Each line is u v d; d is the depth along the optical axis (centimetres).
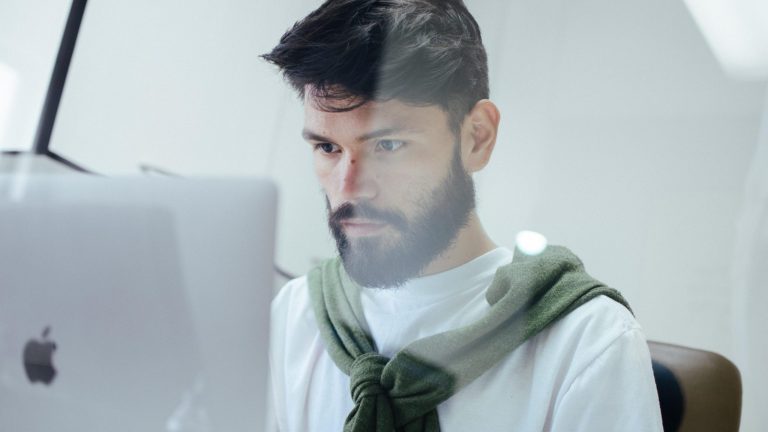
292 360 101
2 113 166
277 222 55
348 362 92
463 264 98
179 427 56
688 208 123
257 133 151
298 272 136
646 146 125
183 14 162
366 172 98
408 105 96
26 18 169
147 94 163
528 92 130
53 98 165
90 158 166
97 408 58
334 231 101
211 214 55
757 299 116
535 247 98
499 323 88
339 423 92
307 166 144
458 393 87
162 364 56
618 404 79
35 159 97
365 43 95
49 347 59
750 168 118
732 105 121
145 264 56
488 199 128
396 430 87
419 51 95
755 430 115
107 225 57
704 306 121
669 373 88
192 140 159
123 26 170
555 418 83
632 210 125
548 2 131
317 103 99
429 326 93
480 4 134
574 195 127
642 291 125
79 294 58
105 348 57
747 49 121
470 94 98
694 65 124
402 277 98
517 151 129
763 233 116
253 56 151
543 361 86
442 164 97
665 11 126
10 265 60
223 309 54
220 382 55
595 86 128
